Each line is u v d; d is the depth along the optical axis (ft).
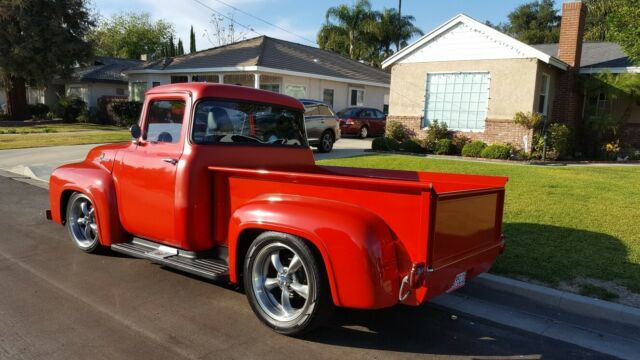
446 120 55.88
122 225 17.04
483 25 51.62
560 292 15.03
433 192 10.28
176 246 15.26
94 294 15.03
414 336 12.75
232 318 13.51
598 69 55.52
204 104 15.06
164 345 11.88
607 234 20.67
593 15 111.75
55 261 18.19
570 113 56.39
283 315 12.57
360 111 75.41
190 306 14.26
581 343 12.62
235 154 15.55
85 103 106.73
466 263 12.35
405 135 58.44
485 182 14.90
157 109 15.96
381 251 10.82
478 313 14.28
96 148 18.84
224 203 14.37
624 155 53.62
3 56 86.79
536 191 29.22
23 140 62.59
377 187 11.02
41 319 13.17
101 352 11.46
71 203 19.11
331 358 11.48
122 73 99.40
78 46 91.81
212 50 89.56
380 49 128.57
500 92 51.75
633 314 13.62
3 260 18.21
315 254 11.69
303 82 80.23
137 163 15.96
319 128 49.93
